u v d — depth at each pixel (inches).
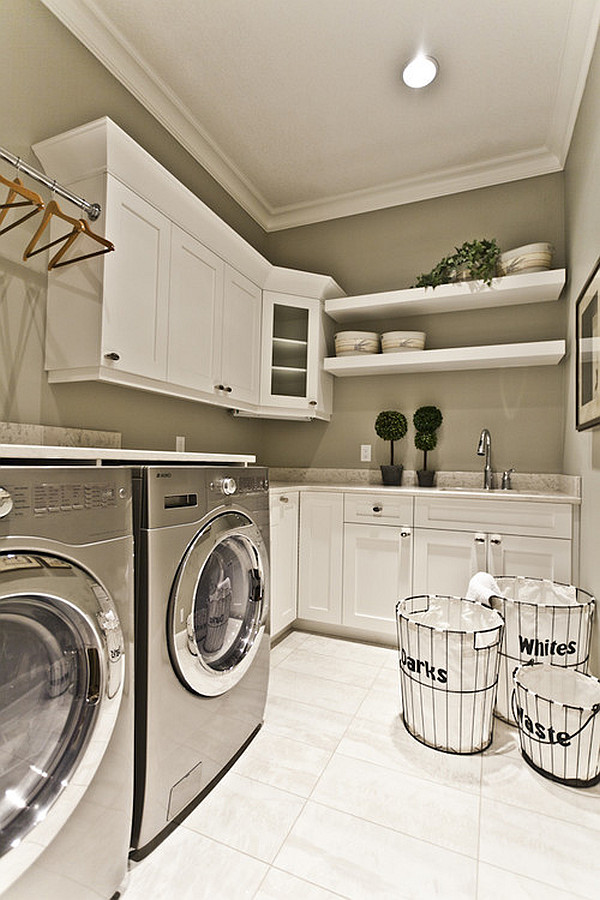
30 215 56.6
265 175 115.3
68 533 34.9
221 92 89.5
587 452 78.0
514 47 78.9
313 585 103.7
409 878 43.4
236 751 60.8
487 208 112.5
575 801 53.5
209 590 55.4
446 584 91.9
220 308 94.3
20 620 32.0
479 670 62.1
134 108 86.2
